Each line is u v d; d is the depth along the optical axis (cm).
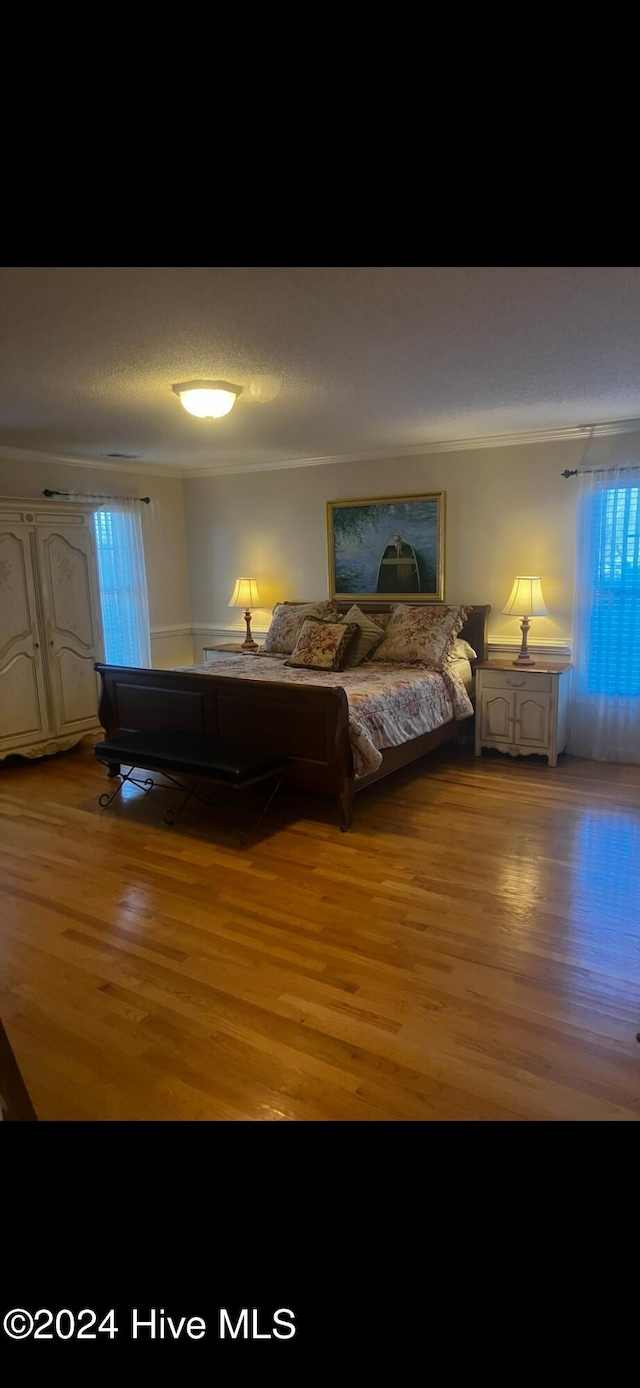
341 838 360
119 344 269
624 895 295
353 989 233
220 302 227
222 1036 212
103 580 599
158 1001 229
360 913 283
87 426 438
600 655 481
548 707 470
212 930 272
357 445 525
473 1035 210
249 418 418
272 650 565
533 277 211
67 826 384
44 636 503
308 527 602
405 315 242
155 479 647
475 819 383
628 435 453
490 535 516
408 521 545
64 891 307
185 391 332
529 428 473
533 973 240
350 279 210
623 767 475
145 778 468
